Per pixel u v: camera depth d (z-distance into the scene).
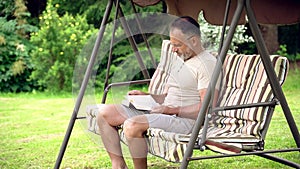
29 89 11.29
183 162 3.64
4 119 8.11
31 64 11.21
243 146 3.91
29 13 11.67
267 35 12.18
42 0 12.39
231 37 3.70
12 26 11.28
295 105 8.77
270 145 5.92
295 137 4.13
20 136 6.87
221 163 5.18
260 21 5.12
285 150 3.97
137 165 4.09
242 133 4.23
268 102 4.09
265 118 4.14
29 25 11.63
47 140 6.58
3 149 6.11
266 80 4.27
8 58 11.12
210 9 5.37
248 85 4.45
